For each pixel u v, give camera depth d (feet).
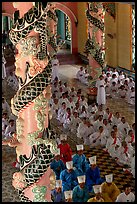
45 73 29.27
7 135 55.52
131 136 51.21
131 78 80.02
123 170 48.39
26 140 30.19
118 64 94.17
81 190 39.04
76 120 59.21
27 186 30.58
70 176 41.75
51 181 30.68
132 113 67.15
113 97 76.89
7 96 79.30
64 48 117.91
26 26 28.63
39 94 29.27
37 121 29.55
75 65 106.01
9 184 45.37
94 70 71.15
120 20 91.09
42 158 29.86
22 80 29.63
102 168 49.03
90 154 53.01
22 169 30.58
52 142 29.86
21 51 29.12
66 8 108.78
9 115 65.10
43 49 29.27
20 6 29.27
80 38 108.58
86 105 65.00
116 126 53.93
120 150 49.78
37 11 28.55
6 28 130.41
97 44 69.15
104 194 39.55
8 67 104.06
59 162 43.52
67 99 65.62
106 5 93.15
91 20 67.51
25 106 29.55
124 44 90.43
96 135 55.16
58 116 62.95
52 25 83.41
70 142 56.65
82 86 84.48
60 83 74.38
